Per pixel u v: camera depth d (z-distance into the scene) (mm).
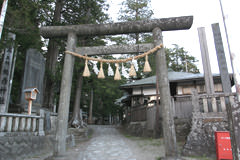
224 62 8062
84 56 5512
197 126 6141
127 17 20812
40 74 10859
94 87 22344
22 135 5535
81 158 5543
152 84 15547
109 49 5512
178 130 8969
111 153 6613
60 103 5027
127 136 12898
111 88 24703
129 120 17984
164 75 4965
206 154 5633
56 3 12445
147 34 20047
